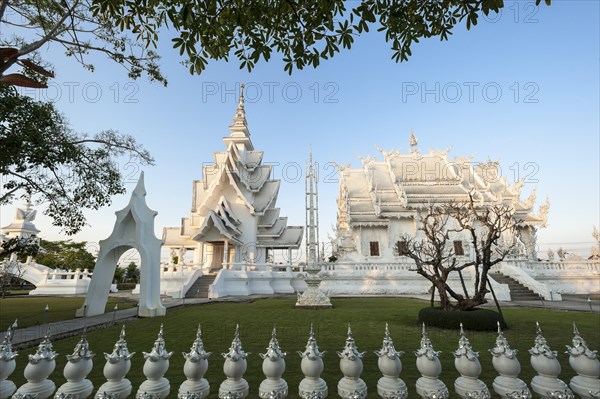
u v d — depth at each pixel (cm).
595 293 2866
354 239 3906
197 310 1836
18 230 4856
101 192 1656
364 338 1050
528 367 716
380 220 3897
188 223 4131
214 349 899
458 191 4053
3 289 3000
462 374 390
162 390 381
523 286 2731
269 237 4106
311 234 2178
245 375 649
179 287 3006
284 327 1257
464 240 3606
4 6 941
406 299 2562
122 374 381
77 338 1103
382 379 401
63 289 3400
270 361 396
